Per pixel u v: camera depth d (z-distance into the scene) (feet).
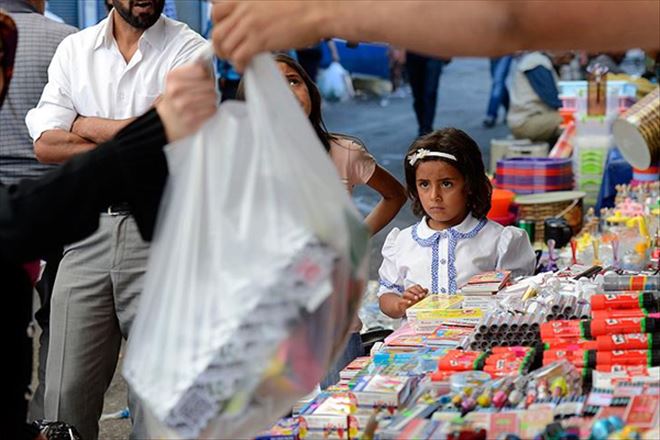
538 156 45.44
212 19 11.85
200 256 11.23
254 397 11.19
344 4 11.47
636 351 15.26
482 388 14.39
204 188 11.30
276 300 10.95
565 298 18.02
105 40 22.57
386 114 81.05
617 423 12.59
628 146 31.19
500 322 16.88
